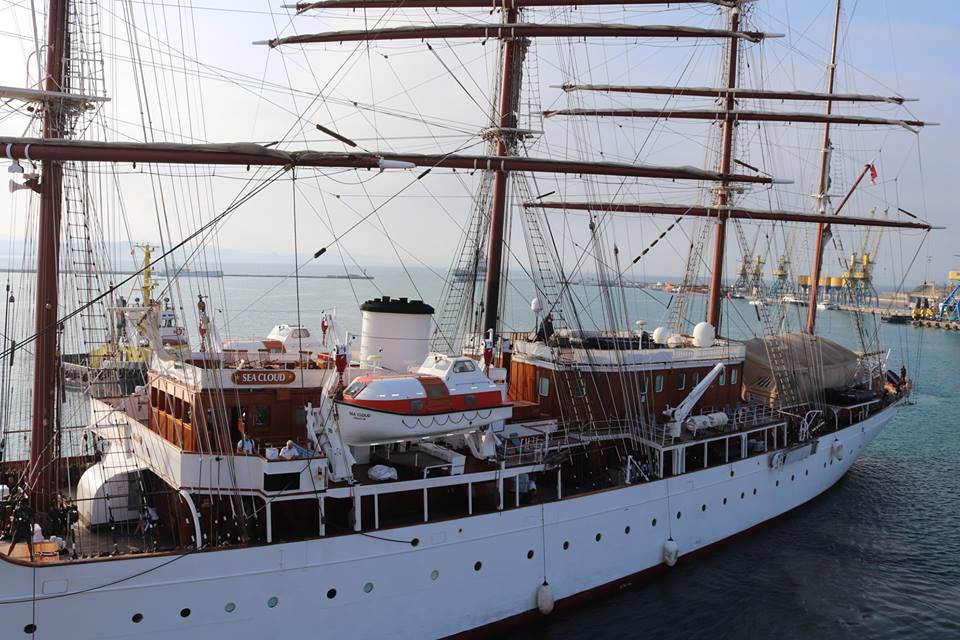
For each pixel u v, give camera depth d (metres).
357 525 20.45
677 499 28.69
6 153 18.69
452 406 22.22
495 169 29.86
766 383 37.97
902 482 43.75
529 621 24.52
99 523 21.22
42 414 20.61
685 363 32.31
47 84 20.78
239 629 18.92
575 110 43.91
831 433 38.00
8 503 18.92
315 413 21.03
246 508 20.77
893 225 46.25
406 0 31.67
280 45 32.34
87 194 23.38
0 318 66.62
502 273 33.56
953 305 175.38
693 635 24.95
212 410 19.88
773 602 27.44
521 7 31.86
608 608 26.20
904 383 48.50
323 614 19.94
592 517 25.41
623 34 32.03
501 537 22.97
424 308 26.00
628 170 31.50
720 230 43.16
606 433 28.98
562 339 30.80
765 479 33.44
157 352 23.08
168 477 20.36
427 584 21.61
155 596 17.91
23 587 16.80
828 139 49.72
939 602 28.20
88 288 24.25
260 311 114.94
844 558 31.75
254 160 21.06
